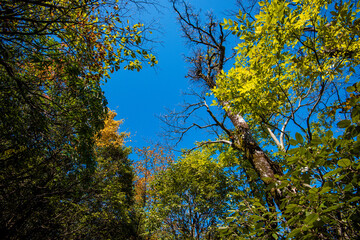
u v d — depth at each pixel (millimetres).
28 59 3283
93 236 7180
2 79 3066
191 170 8617
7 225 4246
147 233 7719
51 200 5078
